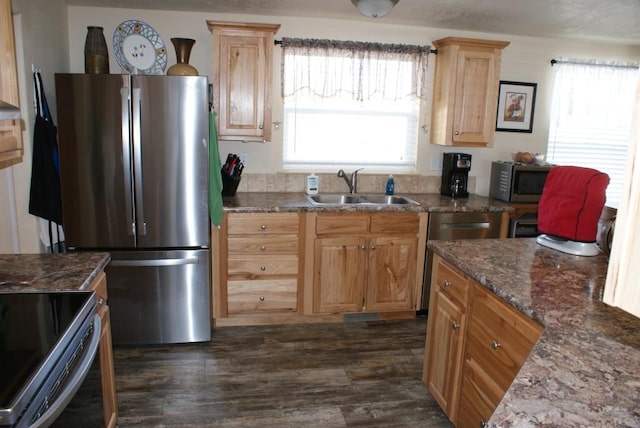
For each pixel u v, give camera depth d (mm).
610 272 655
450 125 3600
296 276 3264
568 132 4195
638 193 604
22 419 1032
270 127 3316
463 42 3486
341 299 3355
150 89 2723
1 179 2711
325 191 3834
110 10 3354
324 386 2602
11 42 1650
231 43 3186
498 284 1727
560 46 4031
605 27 3512
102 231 2850
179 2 3174
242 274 3199
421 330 3336
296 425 2260
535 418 934
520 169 3619
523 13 3219
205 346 3035
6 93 1652
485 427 957
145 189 2826
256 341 3113
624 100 4172
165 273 2938
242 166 3473
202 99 2779
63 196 2799
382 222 3307
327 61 3568
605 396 1022
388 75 3689
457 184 3832
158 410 2344
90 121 2723
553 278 1808
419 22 3576
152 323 2996
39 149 2721
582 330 1365
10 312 1447
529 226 3572
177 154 2812
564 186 2137
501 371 1725
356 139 3896
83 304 1506
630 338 1320
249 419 2295
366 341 3148
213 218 3010
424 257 3430
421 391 2580
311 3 3143
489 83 3590
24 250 2850
